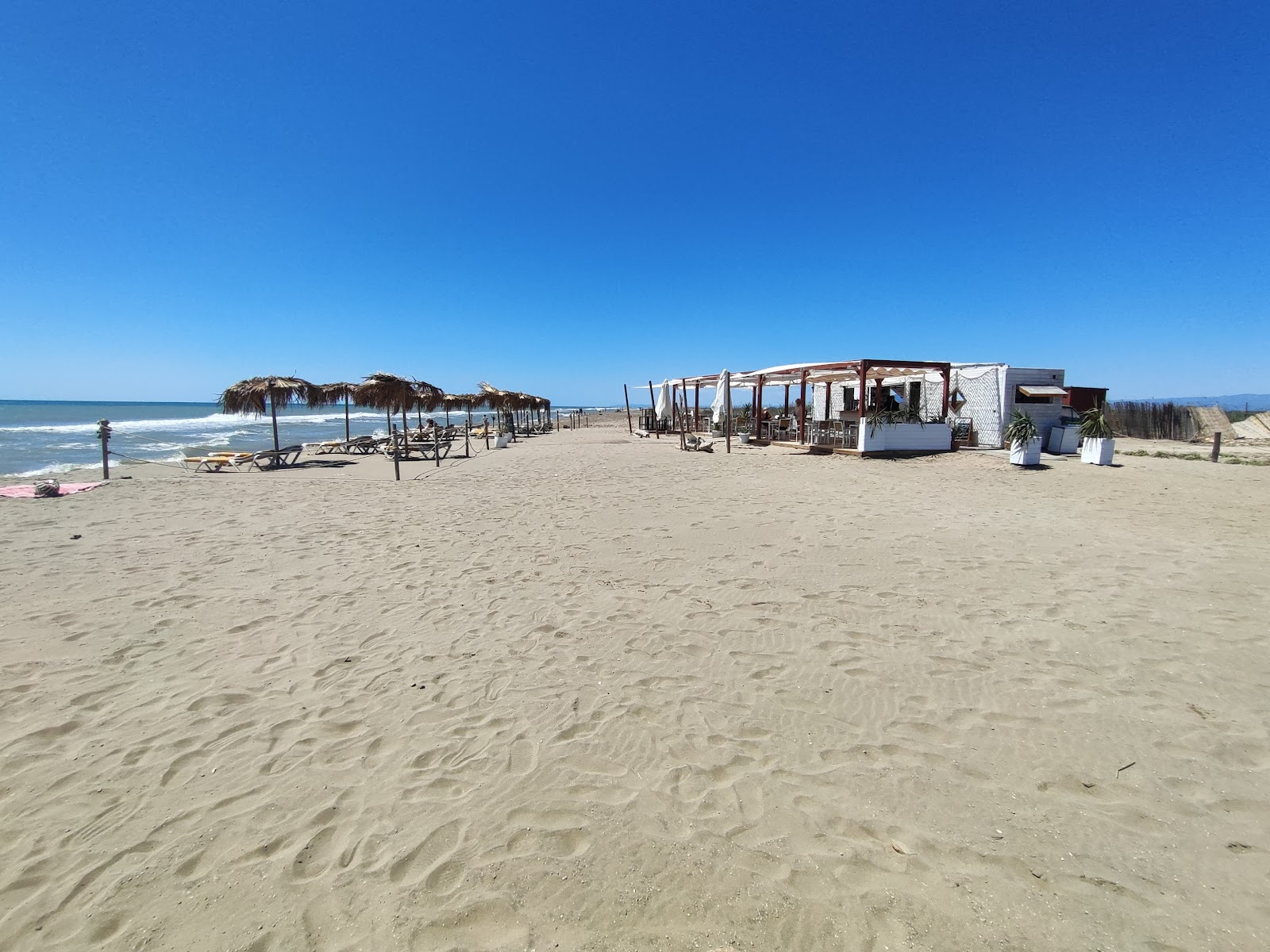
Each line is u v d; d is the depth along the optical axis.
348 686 3.61
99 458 19.02
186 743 3.03
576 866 2.24
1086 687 3.46
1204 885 2.08
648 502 9.73
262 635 4.37
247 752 2.96
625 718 3.24
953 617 4.54
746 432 22.45
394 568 6.04
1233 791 2.57
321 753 2.95
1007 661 3.80
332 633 4.40
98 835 2.40
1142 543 6.71
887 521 7.95
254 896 2.12
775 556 6.30
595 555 6.46
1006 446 17.30
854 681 3.60
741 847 2.31
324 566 6.11
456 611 4.84
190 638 4.31
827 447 17.62
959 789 2.62
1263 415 23.89
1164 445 21.19
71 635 4.33
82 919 2.02
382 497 10.70
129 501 10.21
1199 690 3.39
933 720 3.16
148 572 5.90
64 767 2.83
